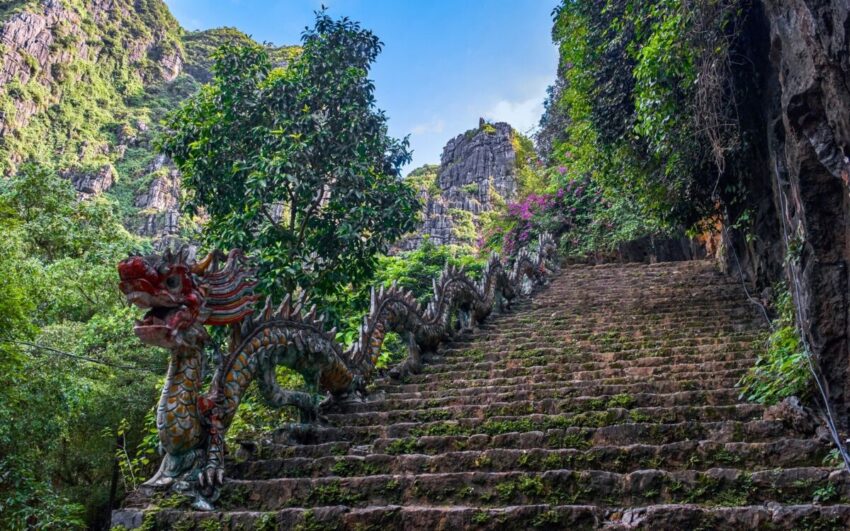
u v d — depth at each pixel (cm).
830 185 536
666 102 805
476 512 451
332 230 1095
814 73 495
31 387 975
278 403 643
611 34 1048
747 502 450
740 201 977
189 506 510
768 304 938
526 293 1444
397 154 1188
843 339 529
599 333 998
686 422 552
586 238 1939
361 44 1188
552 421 615
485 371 855
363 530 462
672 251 1788
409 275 1716
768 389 591
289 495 524
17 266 1102
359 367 785
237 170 1055
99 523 1199
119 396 1149
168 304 520
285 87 1113
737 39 752
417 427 643
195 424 535
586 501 473
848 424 514
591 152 1179
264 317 641
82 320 1520
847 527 394
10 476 869
